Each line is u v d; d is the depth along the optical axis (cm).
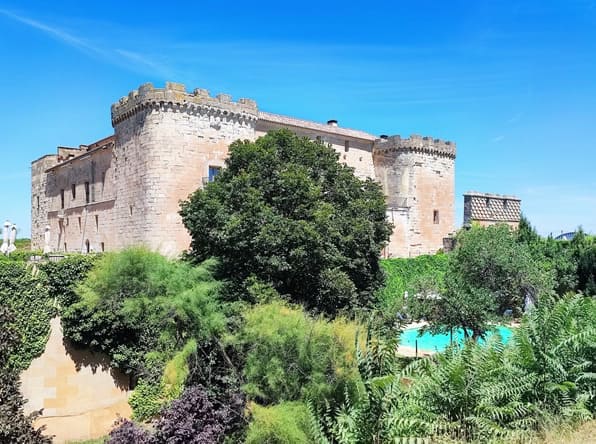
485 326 2302
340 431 1050
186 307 1945
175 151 3675
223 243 2417
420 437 962
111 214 4191
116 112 4044
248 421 1623
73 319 2397
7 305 1747
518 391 1109
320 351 1672
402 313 2422
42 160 6038
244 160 2681
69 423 2409
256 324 1873
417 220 5300
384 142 5428
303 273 2444
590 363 1201
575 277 3706
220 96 3875
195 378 1842
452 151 5678
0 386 1459
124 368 2464
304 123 4825
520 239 4294
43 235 5962
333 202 2788
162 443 1373
